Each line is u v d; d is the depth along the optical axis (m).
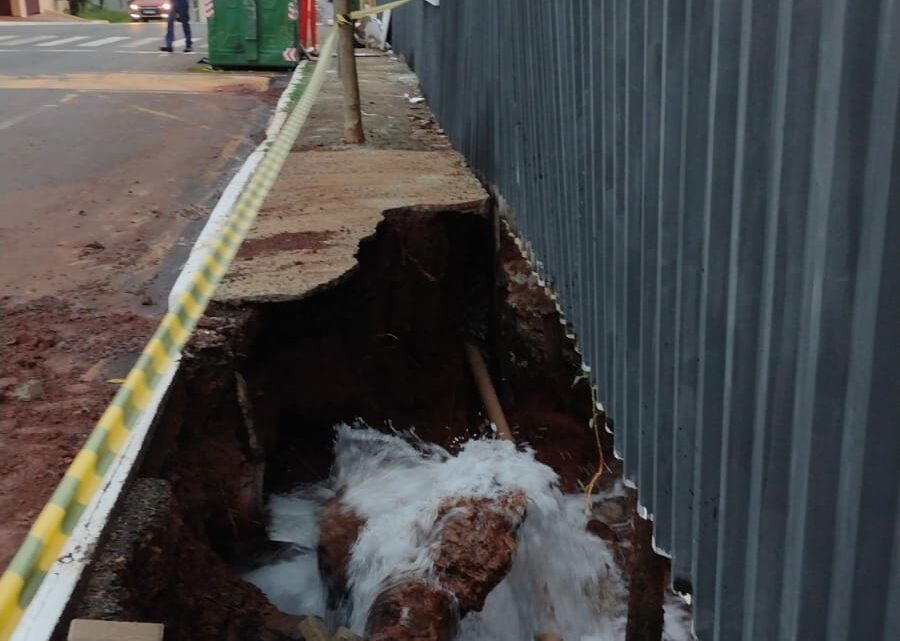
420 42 12.76
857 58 1.91
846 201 1.97
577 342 4.70
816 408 2.12
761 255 2.43
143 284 5.80
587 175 4.30
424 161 8.45
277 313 5.66
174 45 19.89
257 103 12.45
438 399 7.58
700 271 2.90
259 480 5.27
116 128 10.52
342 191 7.41
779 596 2.41
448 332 7.84
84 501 2.34
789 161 2.21
